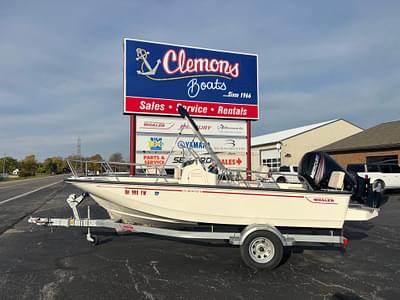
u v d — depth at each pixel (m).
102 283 4.88
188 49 12.12
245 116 12.62
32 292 4.52
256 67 12.82
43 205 14.43
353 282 5.06
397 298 4.46
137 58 11.60
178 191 5.81
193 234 5.86
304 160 6.77
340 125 37.66
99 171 7.20
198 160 6.54
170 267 5.68
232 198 5.76
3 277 5.12
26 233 8.36
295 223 5.80
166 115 11.81
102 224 6.25
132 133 11.52
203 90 12.22
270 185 6.65
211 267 5.71
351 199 6.73
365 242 7.72
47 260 6.02
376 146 22.19
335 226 5.85
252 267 5.59
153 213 5.93
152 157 11.62
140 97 11.55
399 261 6.20
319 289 4.77
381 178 18.94
